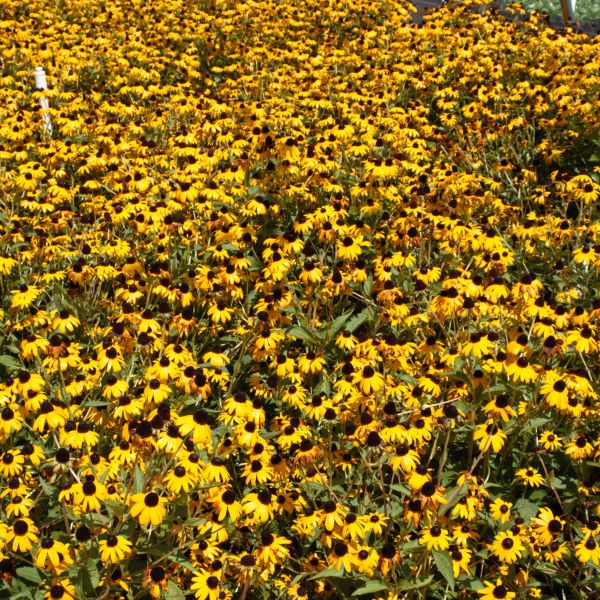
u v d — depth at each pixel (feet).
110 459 6.40
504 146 12.26
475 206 9.74
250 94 15.21
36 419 6.27
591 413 6.83
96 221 9.24
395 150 11.59
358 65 17.06
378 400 6.58
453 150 11.94
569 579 6.14
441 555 5.64
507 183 11.34
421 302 7.92
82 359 7.18
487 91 14.10
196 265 8.70
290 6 21.52
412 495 5.91
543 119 12.75
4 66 16.87
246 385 7.77
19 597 5.63
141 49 17.48
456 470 6.82
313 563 6.07
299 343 8.29
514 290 7.45
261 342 7.41
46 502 6.26
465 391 6.83
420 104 14.38
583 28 22.03
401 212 9.12
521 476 6.61
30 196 10.32
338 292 7.86
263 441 6.37
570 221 9.45
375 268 8.50
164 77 17.33
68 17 22.07
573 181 9.94
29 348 6.95
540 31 17.47
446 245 8.68
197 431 5.95
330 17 20.83
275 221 9.82
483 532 6.37
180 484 5.74
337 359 7.72
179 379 6.72
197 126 12.19
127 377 6.93
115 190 10.00
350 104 14.44
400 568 5.82
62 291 8.16
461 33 18.04
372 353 7.11
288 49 19.39
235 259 8.09
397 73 15.40
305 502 6.18
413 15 25.26
